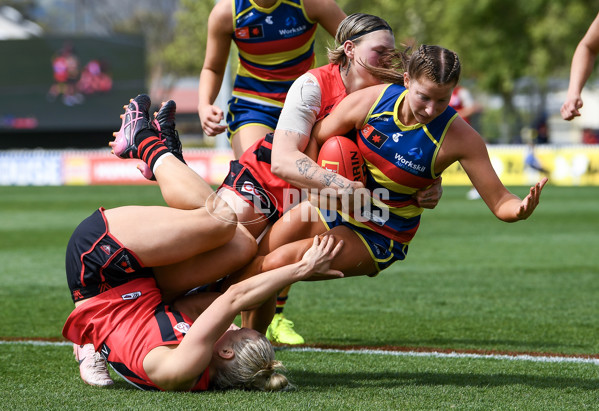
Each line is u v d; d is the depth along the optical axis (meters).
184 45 181.62
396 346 19.23
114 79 118.06
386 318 23.19
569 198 69.44
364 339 20.23
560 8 112.00
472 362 17.27
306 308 24.92
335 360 17.58
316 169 13.88
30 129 117.94
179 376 13.46
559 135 132.75
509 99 123.50
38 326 21.67
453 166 91.75
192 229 13.98
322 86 14.75
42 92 117.25
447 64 13.01
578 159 84.50
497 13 116.44
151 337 13.82
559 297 26.50
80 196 72.12
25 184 91.56
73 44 116.81
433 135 14.12
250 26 19.47
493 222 52.88
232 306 13.52
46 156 91.31
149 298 14.23
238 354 13.89
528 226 50.03
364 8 126.44
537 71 118.38
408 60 14.12
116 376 15.81
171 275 14.61
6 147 120.69
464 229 48.84
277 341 19.78
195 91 199.88
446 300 26.14
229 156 83.56
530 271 32.34
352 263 14.59
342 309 24.70
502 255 37.28
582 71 17.73
